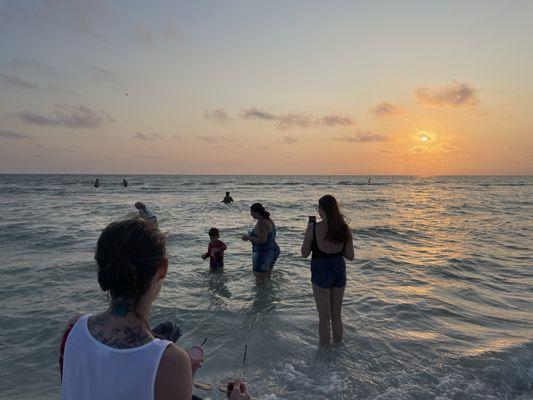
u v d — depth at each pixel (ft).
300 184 282.97
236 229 50.78
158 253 4.58
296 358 15.20
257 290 24.31
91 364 4.21
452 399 12.48
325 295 16.35
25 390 13.04
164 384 4.07
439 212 81.51
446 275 28.48
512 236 48.14
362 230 51.06
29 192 151.23
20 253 34.32
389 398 12.42
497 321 19.40
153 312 20.22
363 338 17.02
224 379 13.57
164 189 183.11
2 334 17.34
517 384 13.60
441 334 17.61
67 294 22.90
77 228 49.47
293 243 41.86
